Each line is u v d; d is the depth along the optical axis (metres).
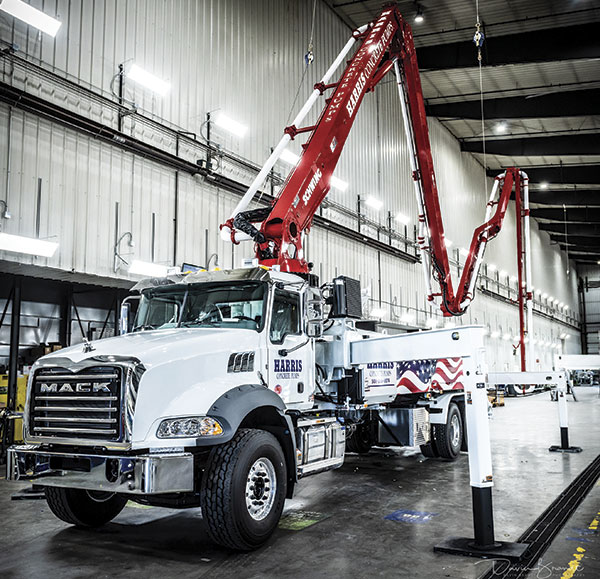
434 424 10.34
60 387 5.20
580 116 25.78
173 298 6.63
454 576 4.52
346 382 8.13
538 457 10.66
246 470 5.20
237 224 7.73
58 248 10.95
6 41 10.41
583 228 48.62
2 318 11.42
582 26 20.94
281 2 18.41
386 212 24.50
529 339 17.94
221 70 15.48
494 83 25.56
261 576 4.60
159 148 13.29
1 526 6.22
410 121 12.40
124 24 12.77
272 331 6.30
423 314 27.55
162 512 6.87
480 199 37.28
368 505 6.98
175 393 5.14
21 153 10.53
